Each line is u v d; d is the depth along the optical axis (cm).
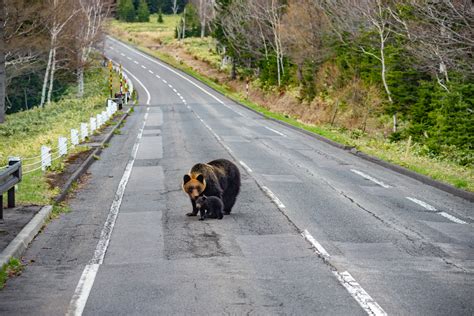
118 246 2031
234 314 1370
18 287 1603
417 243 2094
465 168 4309
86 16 12662
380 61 8506
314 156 4672
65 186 3125
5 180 2414
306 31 10700
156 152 4753
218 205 2411
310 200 2886
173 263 1809
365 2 8094
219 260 1836
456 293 1539
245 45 15100
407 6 5634
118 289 1570
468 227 2391
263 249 1973
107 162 4241
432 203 2917
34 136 6869
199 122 7644
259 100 12581
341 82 9312
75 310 1419
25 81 12875
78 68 12325
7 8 8356
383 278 1662
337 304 1441
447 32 4778
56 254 1941
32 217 2372
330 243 2066
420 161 4450
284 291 1539
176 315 1369
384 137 6938
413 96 6875
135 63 18850
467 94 5097
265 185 3284
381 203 2864
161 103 11250
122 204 2792
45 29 10538
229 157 4441
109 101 8581
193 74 17000
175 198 2919
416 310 1405
